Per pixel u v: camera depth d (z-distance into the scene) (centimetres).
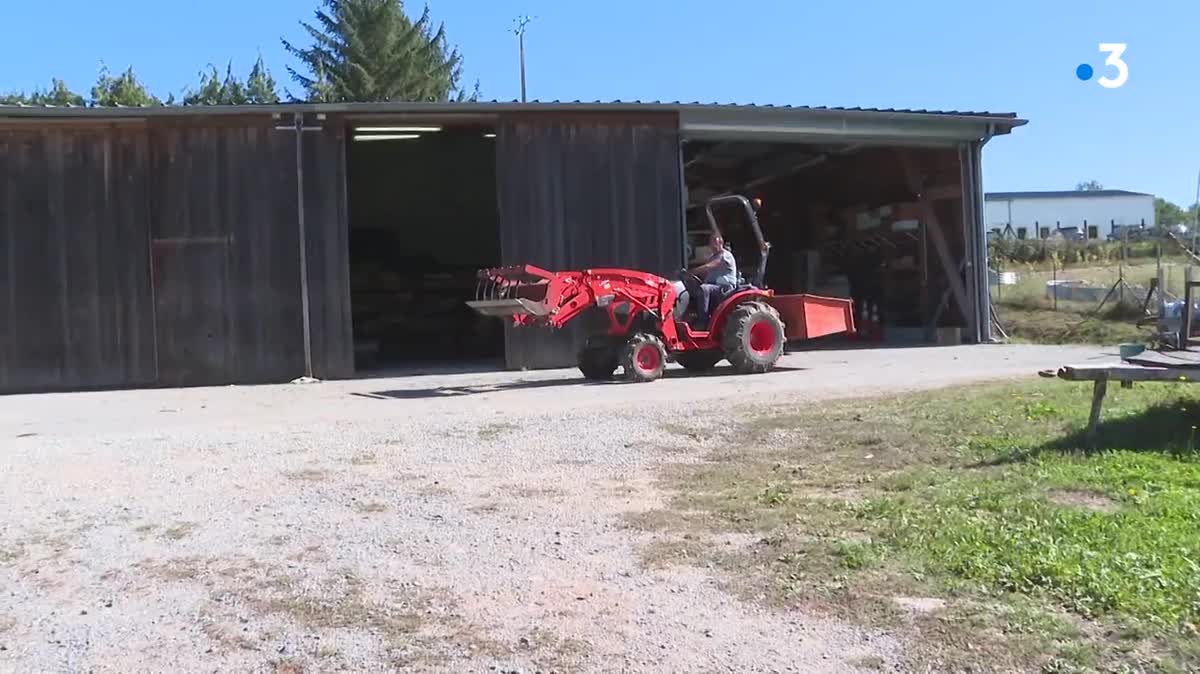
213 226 1431
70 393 1352
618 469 643
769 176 2239
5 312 1390
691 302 1277
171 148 1423
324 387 1328
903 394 925
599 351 1250
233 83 4441
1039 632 353
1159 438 636
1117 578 387
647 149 1569
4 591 431
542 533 502
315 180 1457
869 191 2195
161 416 1024
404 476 634
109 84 4188
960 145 1798
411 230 2353
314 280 1453
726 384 1120
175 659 361
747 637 367
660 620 386
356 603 411
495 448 720
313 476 636
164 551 482
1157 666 323
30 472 656
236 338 1434
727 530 496
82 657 363
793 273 2372
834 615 381
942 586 401
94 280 1414
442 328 2095
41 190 1404
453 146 2019
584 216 1538
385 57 4475
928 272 2003
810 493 557
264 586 432
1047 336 1902
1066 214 6172
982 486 541
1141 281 2350
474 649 364
